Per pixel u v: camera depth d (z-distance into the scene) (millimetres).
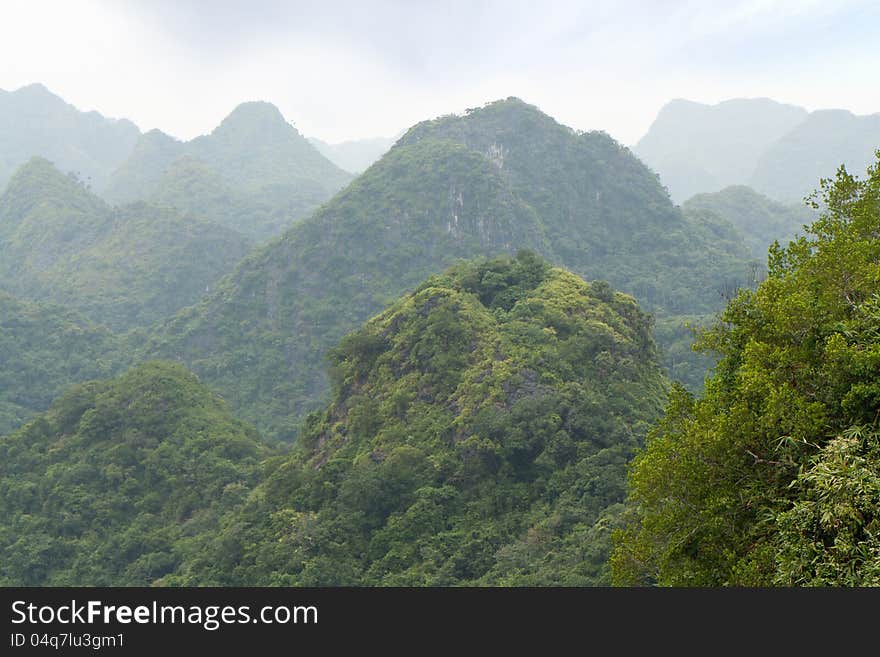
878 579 11539
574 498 39938
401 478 45594
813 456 13477
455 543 40781
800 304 15422
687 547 16188
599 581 30750
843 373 14070
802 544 12844
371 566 41938
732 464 15602
